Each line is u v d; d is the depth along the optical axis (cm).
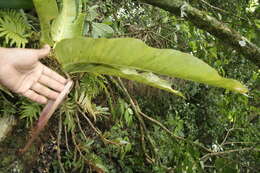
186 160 179
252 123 326
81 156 144
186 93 288
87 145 144
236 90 79
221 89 302
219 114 299
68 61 88
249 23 180
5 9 100
